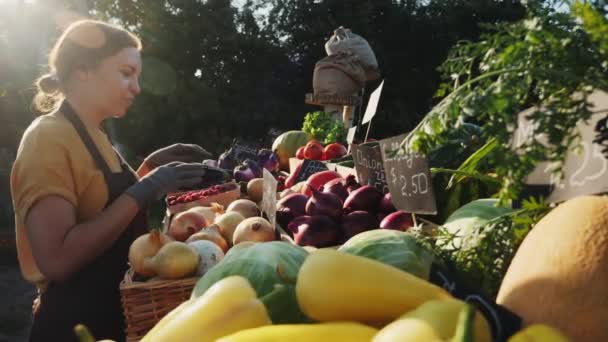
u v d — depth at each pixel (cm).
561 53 75
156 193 204
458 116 75
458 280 84
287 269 124
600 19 69
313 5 2128
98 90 201
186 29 1783
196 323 81
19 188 185
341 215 203
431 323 68
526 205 94
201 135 1791
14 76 1256
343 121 576
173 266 177
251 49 1933
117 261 209
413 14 2128
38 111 268
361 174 242
